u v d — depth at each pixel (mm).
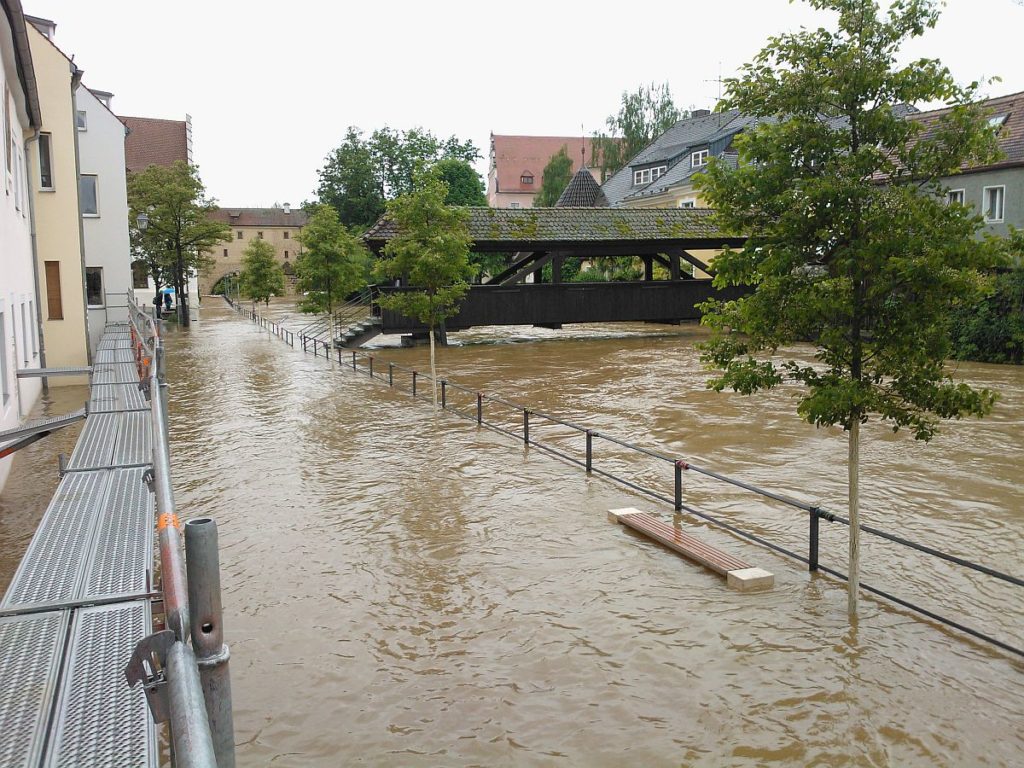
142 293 53281
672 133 61906
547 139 101125
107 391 13422
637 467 13141
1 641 4496
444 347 33719
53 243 22922
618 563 8773
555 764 5246
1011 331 26141
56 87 22750
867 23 7082
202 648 2635
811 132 7195
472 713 5863
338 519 10508
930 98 7102
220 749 2684
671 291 36906
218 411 19172
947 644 6852
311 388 22672
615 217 36250
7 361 12289
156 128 65312
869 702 5918
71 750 3391
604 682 6266
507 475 12648
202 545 2586
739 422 17000
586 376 24500
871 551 9172
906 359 7004
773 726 5629
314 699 6090
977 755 5258
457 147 70125
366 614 7582
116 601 5090
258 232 107312
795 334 7488
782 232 7402
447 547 9359
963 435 15492
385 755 5371
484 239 33062
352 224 62688
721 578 8305
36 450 14695
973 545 9367
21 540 9672
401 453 14320
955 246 6594
